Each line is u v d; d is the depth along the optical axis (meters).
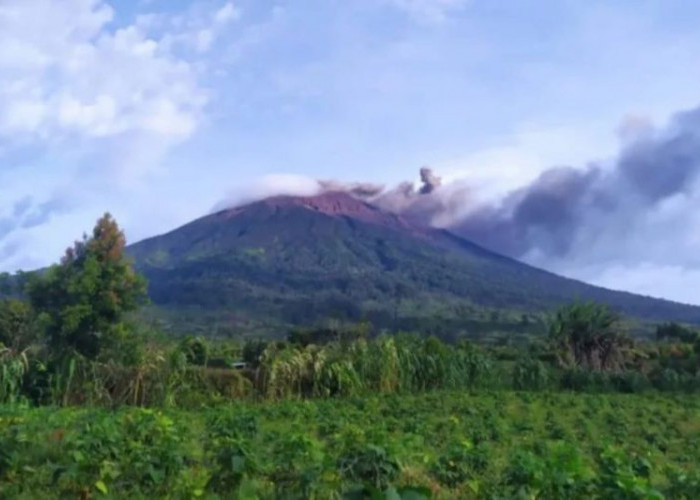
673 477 10.27
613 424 23.72
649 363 47.59
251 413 20.20
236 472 8.88
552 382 40.59
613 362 45.84
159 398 28.28
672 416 27.30
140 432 11.03
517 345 59.69
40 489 8.89
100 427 10.51
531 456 9.59
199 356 34.91
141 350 30.59
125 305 33.06
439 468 10.46
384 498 5.62
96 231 33.72
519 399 32.47
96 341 31.56
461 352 39.12
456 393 33.88
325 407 26.50
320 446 10.73
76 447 9.55
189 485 8.30
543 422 24.09
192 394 29.22
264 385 32.41
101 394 27.27
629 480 7.63
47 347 31.56
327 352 34.91
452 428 20.64
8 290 35.94
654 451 17.91
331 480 8.44
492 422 21.84
